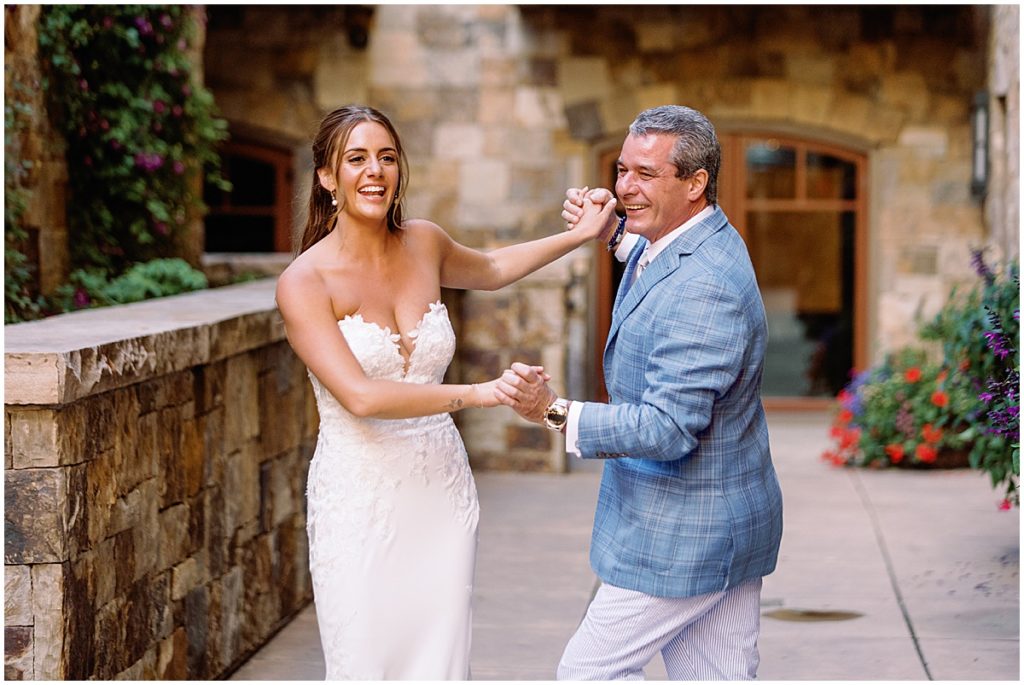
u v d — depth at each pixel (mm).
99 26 6621
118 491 3607
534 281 8148
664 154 2908
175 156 7273
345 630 3158
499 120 10406
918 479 7945
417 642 3229
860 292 10539
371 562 3150
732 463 2951
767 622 4984
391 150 3123
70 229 6672
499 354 8203
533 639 4855
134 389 3723
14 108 5762
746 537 2965
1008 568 5730
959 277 10234
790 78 10281
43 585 3256
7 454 3236
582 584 5645
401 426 3211
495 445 8336
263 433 4875
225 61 10406
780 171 10523
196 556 4203
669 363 2834
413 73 10430
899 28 10180
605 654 3047
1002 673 4309
